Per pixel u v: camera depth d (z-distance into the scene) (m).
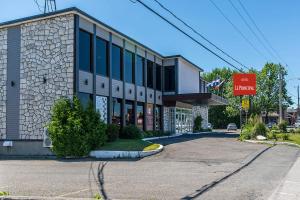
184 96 37.75
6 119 24.16
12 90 24.12
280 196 10.28
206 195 10.48
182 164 17.19
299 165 17.02
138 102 33.41
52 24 23.44
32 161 20.00
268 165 16.98
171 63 39.41
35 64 23.66
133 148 21.58
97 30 26.16
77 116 21.22
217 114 86.44
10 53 24.39
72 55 22.86
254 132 32.38
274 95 72.12
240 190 11.19
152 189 11.44
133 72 32.25
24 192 11.13
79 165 17.78
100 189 11.54
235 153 21.25
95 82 25.50
